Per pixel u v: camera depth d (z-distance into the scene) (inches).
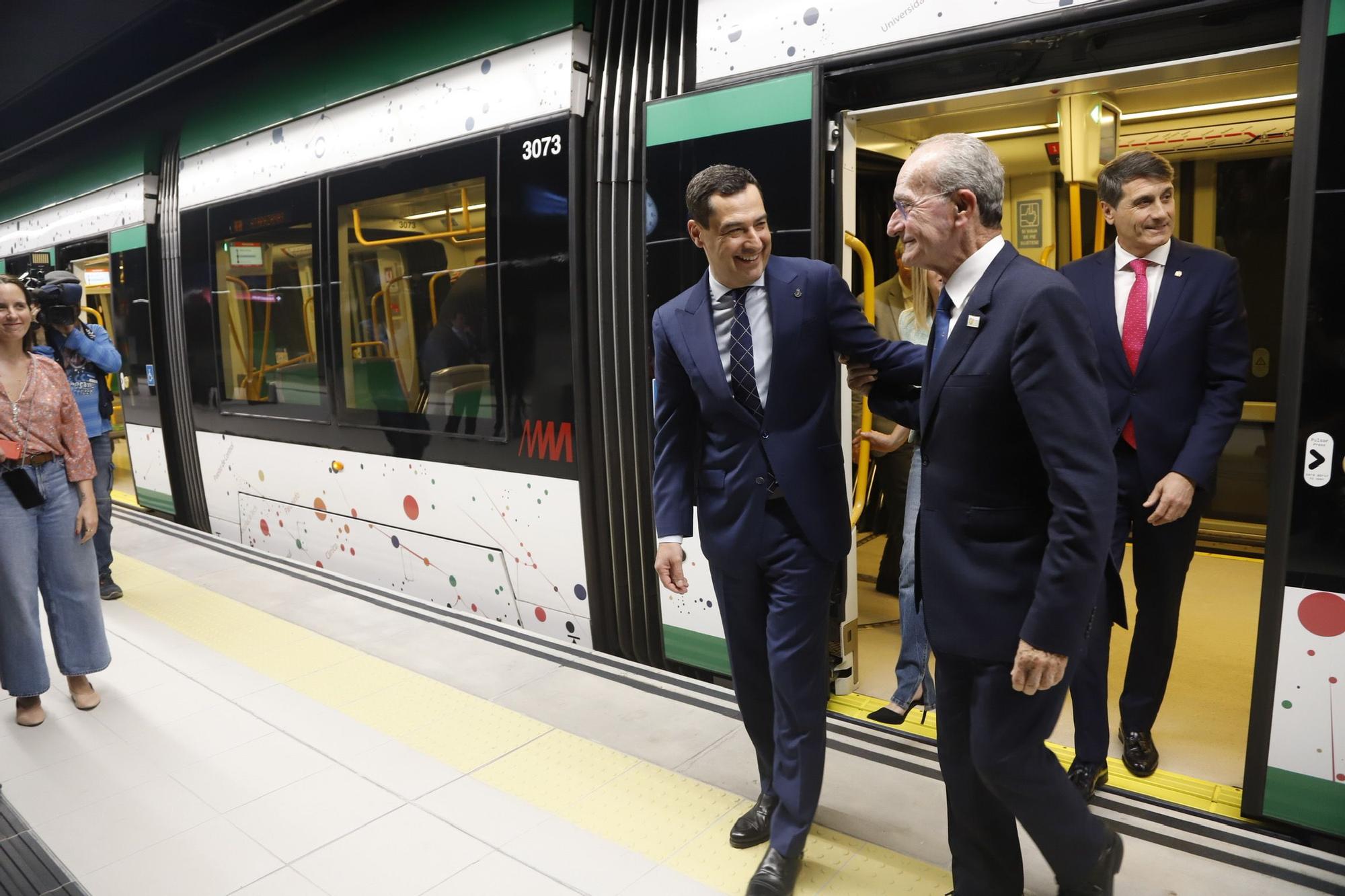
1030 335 62.6
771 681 87.7
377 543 184.2
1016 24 95.4
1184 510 91.7
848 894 86.0
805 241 113.7
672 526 88.8
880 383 82.7
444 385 163.0
